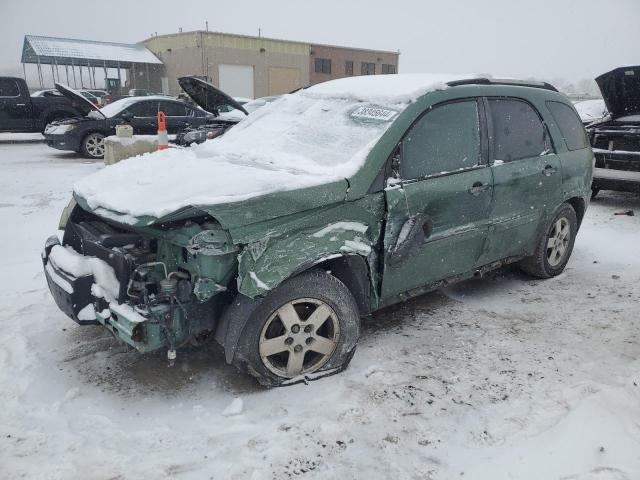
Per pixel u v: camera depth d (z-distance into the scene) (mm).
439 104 3654
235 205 2701
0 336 3719
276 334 3061
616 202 8602
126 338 2793
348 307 3195
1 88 15172
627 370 3338
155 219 2688
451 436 2725
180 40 37125
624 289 4777
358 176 3160
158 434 2713
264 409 2920
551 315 4215
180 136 11328
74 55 35688
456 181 3668
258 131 4180
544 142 4555
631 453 2582
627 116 8172
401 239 3305
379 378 3242
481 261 4141
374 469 2494
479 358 3510
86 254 3338
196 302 2887
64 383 3184
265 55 38531
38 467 2475
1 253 5488
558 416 2873
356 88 4066
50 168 11383
